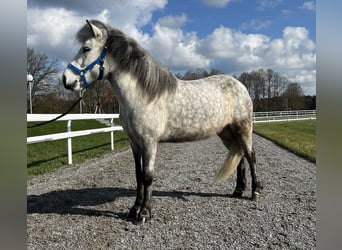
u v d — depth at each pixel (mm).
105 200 4691
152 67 3750
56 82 30109
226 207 4273
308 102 52781
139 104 3689
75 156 8648
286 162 7953
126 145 11828
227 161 4672
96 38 3676
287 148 11094
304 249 3018
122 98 3770
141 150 3803
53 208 4297
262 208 4215
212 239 3256
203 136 4289
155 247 3082
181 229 3525
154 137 3766
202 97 4148
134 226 3627
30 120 5852
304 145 11633
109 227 3615
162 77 3801
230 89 4570
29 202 4562
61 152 9289
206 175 6391
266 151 10336
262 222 3709
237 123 4566
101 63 3719
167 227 3586
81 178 6168
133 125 3729
